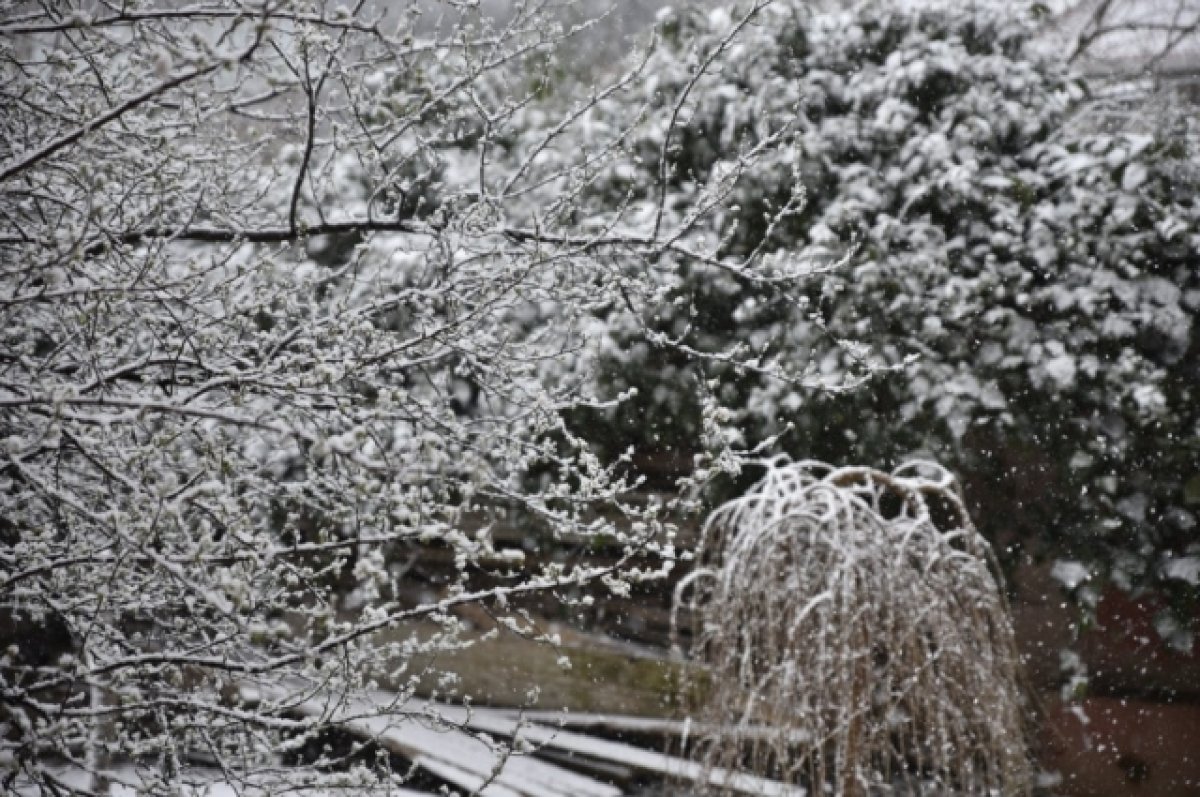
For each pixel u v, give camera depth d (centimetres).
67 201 262
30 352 263
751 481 612
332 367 221
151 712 271
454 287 297
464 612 721
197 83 274
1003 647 406
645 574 266
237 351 289
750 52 626
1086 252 579
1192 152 615
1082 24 925
